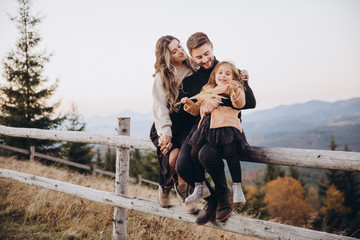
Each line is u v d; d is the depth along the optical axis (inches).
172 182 108.0
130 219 177.2
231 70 90.6
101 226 164.1
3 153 558.3
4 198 192.5
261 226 94.0
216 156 87.1
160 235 161.5
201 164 91.7
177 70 104.3
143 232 159.9
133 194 228.1
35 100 615.5
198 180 92.7
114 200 133.6
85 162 741.3
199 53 97.0
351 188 1640.0
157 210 118.2
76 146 711.1
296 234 88.2
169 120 101.8
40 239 146.6
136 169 824.9
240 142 87.8
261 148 94.5
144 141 122.0
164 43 101.3
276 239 91.1
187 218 108.6
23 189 208.5
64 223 165.8
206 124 90.5
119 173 134.0
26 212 175.0
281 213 1921.8
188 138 97.0
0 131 189.3
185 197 102.6
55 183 155.9
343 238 81.4
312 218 186.4
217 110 90.4
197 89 102.8
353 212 1605.6
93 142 140.2
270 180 1995.6
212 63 100.8
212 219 101.9
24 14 619.5
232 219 99.0
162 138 99.2
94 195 140.9
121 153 133.6
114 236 138.0
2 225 158.6
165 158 104.0
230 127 88.0
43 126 625.3
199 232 178.5
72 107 658.8
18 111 609.9
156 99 103.4
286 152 89.4
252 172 2652.6
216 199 97.3
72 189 148.9
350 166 78.6
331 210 1622.8
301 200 1940.2
